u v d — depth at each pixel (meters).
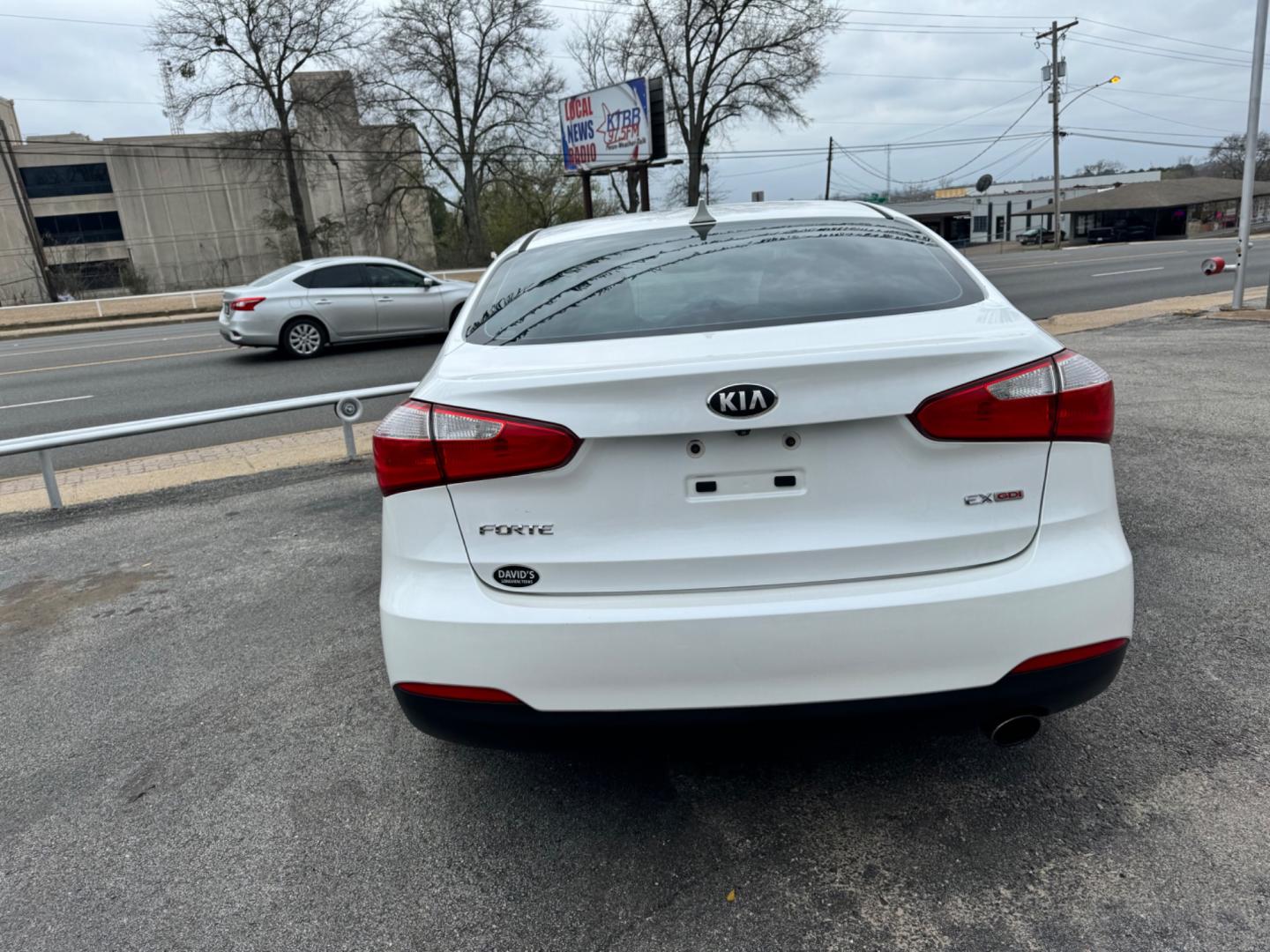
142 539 5.14
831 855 2.24
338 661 3.47
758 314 2.28
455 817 2.49
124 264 63.56
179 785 2.72
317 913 2.16
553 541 2.04
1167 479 4.96
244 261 67.50
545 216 48.78
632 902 2.13
